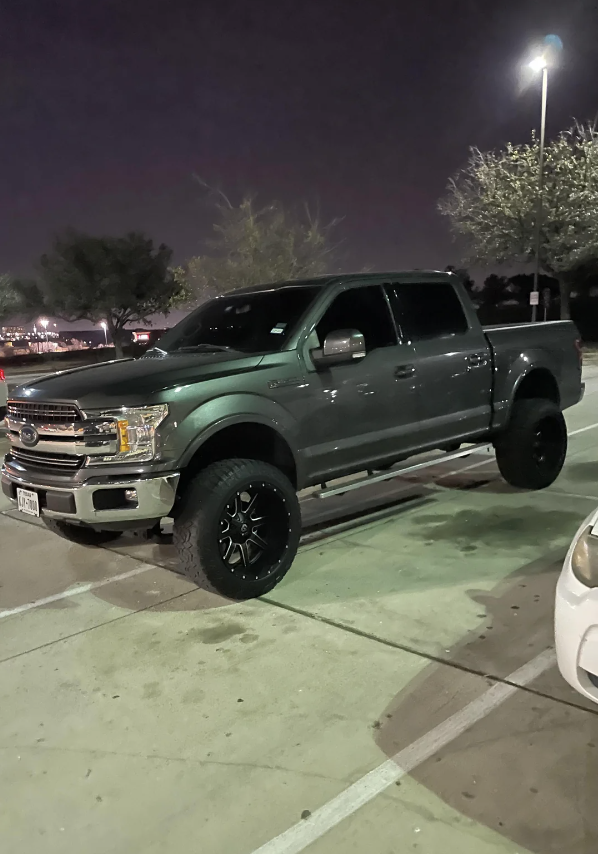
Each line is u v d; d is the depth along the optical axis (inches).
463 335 229.6
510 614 155.9
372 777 106.0
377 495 262.2
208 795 104.8
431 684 130.1
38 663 148.9
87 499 160.1
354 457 197.5
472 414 229.5
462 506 239.9
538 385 266.5
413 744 113.0
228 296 223.9
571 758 107.5
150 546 223.0
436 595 168.4
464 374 225.1
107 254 1461.6
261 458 190.4
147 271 1482.5
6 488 183.2
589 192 1022.4
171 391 161.8
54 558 216.8
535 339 254.8
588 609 100.9
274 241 1032.8
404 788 103.2
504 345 241.4
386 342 208.2
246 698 129.8
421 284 223.6
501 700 123.6
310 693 129.9
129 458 159.3
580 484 260.2
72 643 157.2
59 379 183.0
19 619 172.4
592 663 99.8
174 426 160.6
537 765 106.3
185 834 97.3
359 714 122.2
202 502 163.5
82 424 160.4
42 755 117.0
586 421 403.9
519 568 181.3
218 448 186.4
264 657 144.6
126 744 118.6
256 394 174.2
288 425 179.9
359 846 93.0
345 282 201.8
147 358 202.2
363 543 208.7
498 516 225.9
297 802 102.0
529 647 141.2
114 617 169.8
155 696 133.0
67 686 138.7
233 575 168.2
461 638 146.6
